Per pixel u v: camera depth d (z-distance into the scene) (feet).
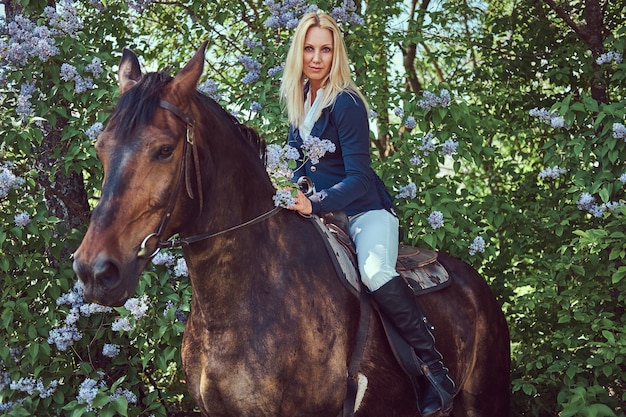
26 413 11.65
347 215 9.43
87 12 16.58
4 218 12.03
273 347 7.75
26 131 12.19
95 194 16.83
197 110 7.38
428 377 9.05
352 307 8.57
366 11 16.49
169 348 12.15
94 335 13.01
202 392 7.97
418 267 10.23
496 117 17.70
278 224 8.27
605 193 12.36
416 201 13.58
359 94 9.18
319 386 8.08
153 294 12.11
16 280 12.28
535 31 17.99
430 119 13.92
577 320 13.19
